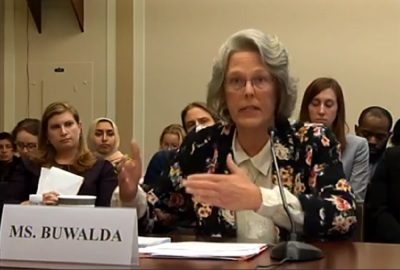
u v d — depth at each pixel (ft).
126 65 20.88
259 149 5.92
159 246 4.85
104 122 13.67
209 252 4.47
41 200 7.89
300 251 4.21
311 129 5.84
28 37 21.72
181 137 15.43
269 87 5.72
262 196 4.85
